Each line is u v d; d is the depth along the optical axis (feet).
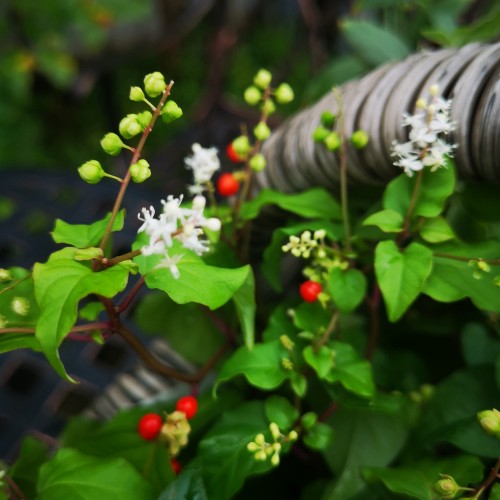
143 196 1.13
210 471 0.76
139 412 0.84
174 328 0.90
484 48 0.77
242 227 0.86
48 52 2.23
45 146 2.53
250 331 0.76
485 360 0.85
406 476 0.76
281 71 1.80
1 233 1.10
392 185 0.78
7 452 0.90
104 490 0.74
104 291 0.68
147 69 2.77
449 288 0.76
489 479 0.73
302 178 0.86
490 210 0.81
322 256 0.78
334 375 0.78
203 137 1.60
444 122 0.73
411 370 0.88
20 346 0.73
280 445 0.74
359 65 1.10
